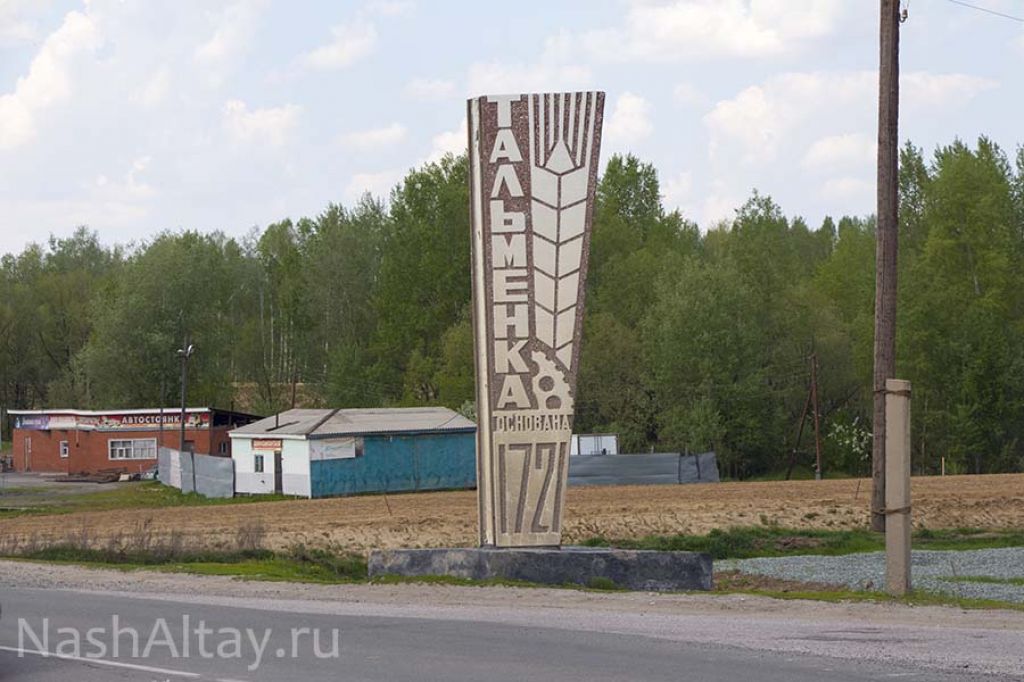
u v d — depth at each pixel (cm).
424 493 6041
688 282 7331
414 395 8331
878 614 1514
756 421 7219
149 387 8975
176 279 9062
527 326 1964
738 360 7219
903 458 1719
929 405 7181
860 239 8494
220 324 9794
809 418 7669
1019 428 7225
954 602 1622
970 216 7306
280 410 9169
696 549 3136
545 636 1331
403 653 1229
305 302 9869
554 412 1962
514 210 1964
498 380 1969
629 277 8038
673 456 6325
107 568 2253
